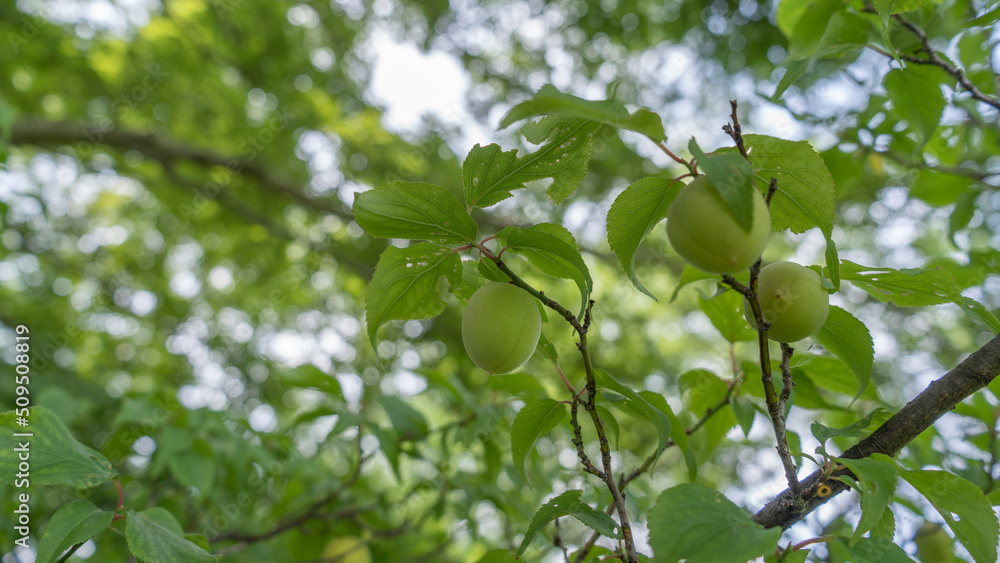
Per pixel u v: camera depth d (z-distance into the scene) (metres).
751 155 1.45
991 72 3.21
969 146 3.83
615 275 10.23
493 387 3.15
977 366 1.58
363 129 10.31
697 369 2.47
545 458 4.21
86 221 11.37
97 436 6.07
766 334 1.41
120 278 11.05
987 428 2.96
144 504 3.58
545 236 1.47
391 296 1.71
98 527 1.75
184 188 9.32
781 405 1.54
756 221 1.27
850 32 2.53
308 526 3.74
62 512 1.75
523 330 1.58
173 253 11.87
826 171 1.43
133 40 9.78
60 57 9.24
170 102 10.45
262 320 11.23
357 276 10.71
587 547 2.01
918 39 2.66
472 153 1.59
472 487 3.40
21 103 9.84
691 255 1.31
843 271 1.72
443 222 1.53
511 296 1.60
